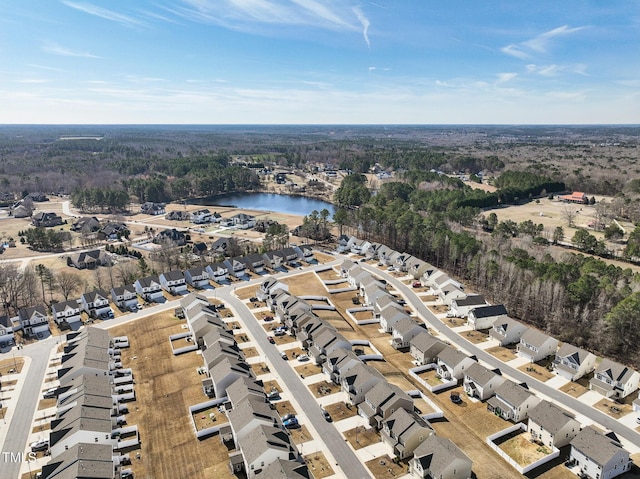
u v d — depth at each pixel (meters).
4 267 136.88
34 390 78.81
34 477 58.81
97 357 83.12
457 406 74.06
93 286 130.38
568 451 63.16
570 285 104.38
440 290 116.81
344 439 65.38
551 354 88.69
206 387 76.12
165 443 64.94
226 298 119.12
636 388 76.56
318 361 85.88
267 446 57.91
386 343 95.81
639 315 90.44
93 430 63.16
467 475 57.41
